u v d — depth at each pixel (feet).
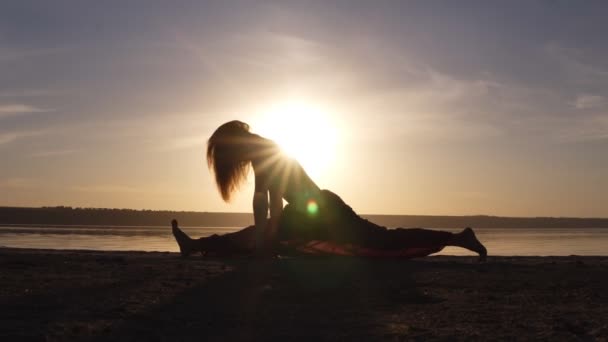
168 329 13.71
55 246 71.72
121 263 27.14
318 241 26.08
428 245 26.37
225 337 12.96
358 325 14.10
